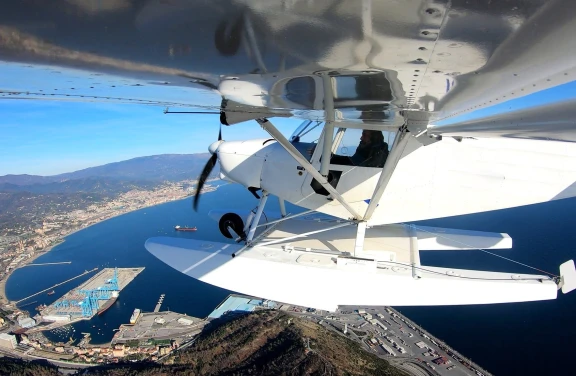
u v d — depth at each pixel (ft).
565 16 4.03
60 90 8.46
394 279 24.14
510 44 5.05
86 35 5.05
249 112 12.73
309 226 33.19
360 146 24.32
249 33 5.13
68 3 4.01
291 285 25.05
